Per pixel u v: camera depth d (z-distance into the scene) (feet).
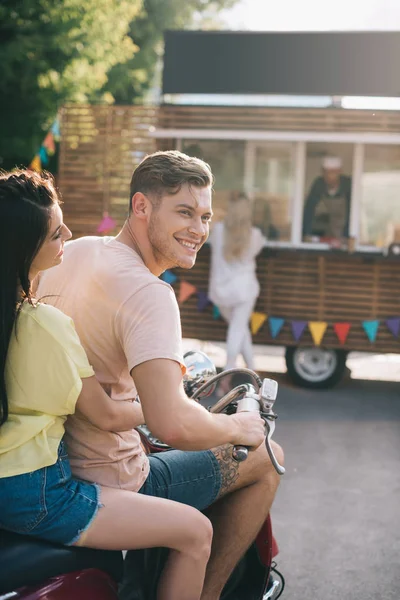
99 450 7.47
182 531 7.11
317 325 26.66
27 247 6.79
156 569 8.07
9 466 6.73
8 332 6.75
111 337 7.34
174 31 29.45
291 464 18.38
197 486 8.00
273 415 7.95
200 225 7.72
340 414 23.44
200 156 28.84
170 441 7.02
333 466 18.29
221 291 25.05
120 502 7.02
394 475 17.70
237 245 24.95
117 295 7.27
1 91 42.75
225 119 28.27
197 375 8.79
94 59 44.50
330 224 28.04
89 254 7.73
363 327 26.76
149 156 7.82
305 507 15.64
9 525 6.77
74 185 29.60
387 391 27.20
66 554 6.77
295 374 27.25
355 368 32.19
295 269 27.14
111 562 7.11
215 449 8.18
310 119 27.66
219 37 29.17
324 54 28.48
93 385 7.05
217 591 8.29
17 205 6.75
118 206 29.40
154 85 71.10
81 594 6.69
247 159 28.53
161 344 7.02
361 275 26.78
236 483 8.20
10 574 6.53
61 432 7.05
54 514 6.75
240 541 8.34
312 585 12.24
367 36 28.14
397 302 26.63
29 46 40.22
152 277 7.35
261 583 8.71
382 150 27.66
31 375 6.81
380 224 27.89
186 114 28.58
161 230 7.66
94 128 29.35
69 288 7.63
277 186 28.40
